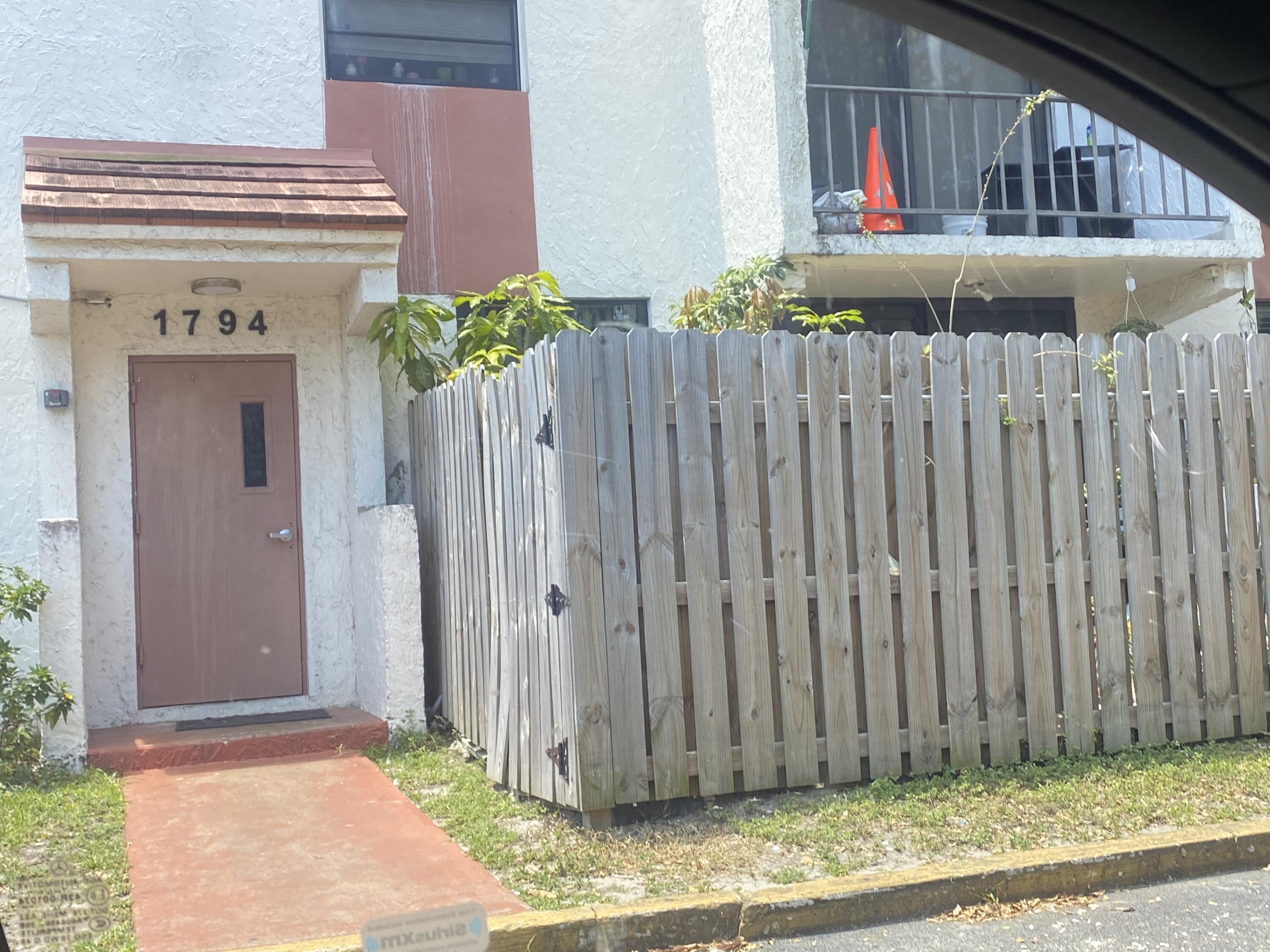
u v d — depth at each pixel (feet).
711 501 18.93
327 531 27.40
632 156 30.91
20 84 26.21
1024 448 20.81
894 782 19.54
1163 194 30.09
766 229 27.99
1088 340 21.36
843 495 19.77
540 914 14.29
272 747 23.58
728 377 19.19
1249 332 29.32
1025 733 20.53
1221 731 21.62
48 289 22.36
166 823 18.95
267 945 13.71
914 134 32.07
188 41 27.66
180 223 22.81
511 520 20.20
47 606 22.38
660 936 14.33
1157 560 21.52
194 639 26.30
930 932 14.65
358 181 25.80
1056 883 15.72
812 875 15.76
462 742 23.35
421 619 24.67
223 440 26.78
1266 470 22.24
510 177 29.86
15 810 19.08
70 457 23.85
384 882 15.93
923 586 20.06
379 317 24.98
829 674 19.40
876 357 20.08
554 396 18.21
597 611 17.98
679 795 18.33
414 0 29.84
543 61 30.40
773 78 27.45
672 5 31.50
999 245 28.66
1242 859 16.69
